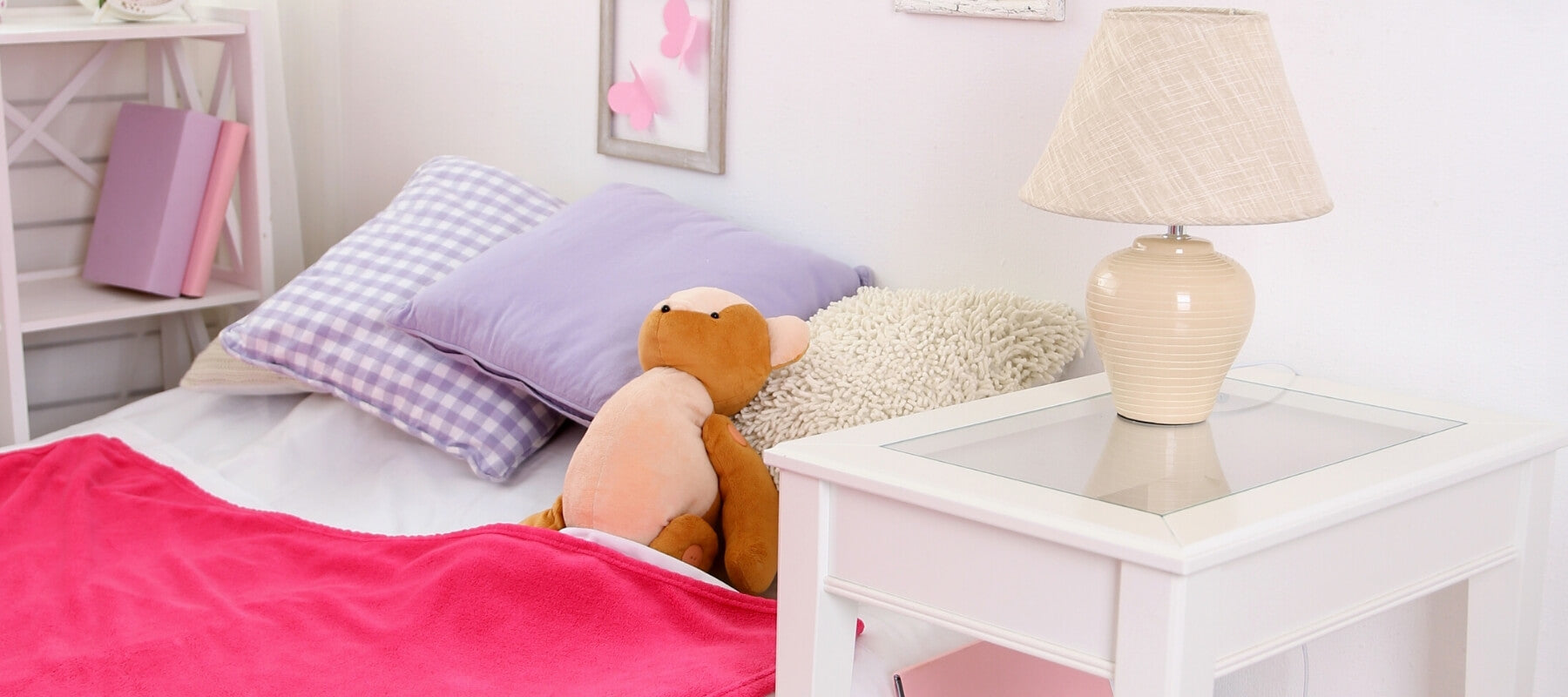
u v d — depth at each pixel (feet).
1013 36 5.79
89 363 8.79
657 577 4.82
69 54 8.34
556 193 8.09
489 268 6.34
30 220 8.41
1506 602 4.38
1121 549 3.31
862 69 6.41
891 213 6.45
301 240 9.00
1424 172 4.81
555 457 6.32
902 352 5.48
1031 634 3.61
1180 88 3.96
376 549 5.37
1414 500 3.92
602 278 6.17
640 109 7.39
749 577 5.15
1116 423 4.42
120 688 4.29
